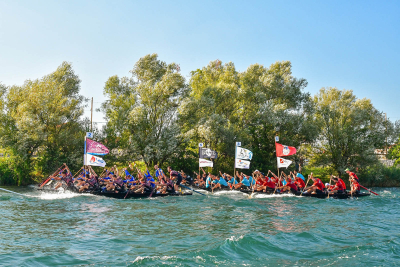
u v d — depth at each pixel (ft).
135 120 114.83
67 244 38.58
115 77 131.03
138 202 71.61
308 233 45.16
